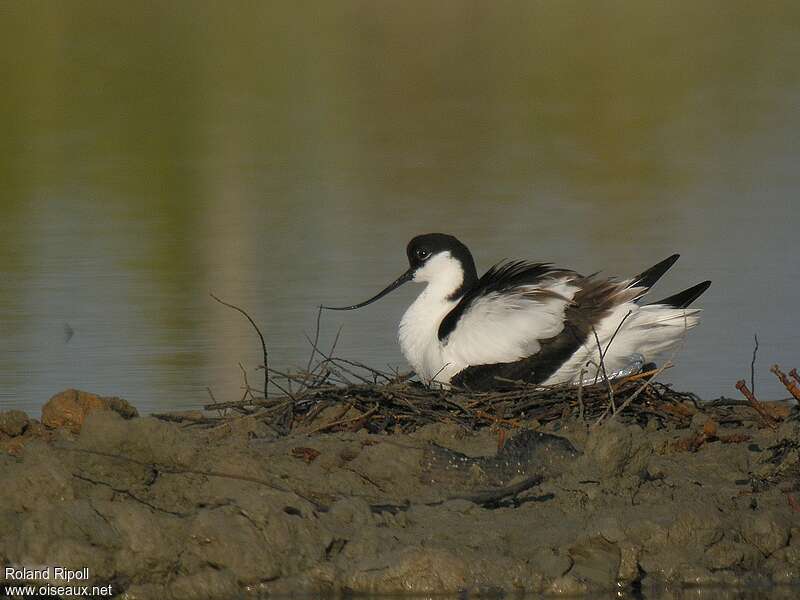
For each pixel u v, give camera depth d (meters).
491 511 8.86
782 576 8.38
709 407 10.76
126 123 30.27
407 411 10.37
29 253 19.75
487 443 9.66
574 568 8.33
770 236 19.83
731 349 14.59
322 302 16.75
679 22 42.84
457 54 37.91
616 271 17.72
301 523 8.34
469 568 8.16
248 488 8.70
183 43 38.84
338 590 8.13
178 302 16.84
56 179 25.33
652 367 11.41
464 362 11.30
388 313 16.25
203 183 24.91
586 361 11.06
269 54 37.47
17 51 37.16
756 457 9.67
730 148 27.25
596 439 9.20
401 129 29.84
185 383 13.58
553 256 18.73
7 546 8.23
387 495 9.09
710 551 8.45
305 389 11.34
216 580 8.07
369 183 24.72
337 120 30.88
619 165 26.00
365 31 40.91
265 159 26.92
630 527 8.49
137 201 23.47
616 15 43.81
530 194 23.50
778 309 16.03
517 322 11.11
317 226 21.28
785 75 34.88
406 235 20.42
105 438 8.95
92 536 8.16
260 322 15.84
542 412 10.28
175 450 8.97
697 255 18.75
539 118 30.70
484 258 18.59
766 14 43.78
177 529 8.27
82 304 16.80
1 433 10.33
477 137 28.92
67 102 32.22
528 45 39.22
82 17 41.69
